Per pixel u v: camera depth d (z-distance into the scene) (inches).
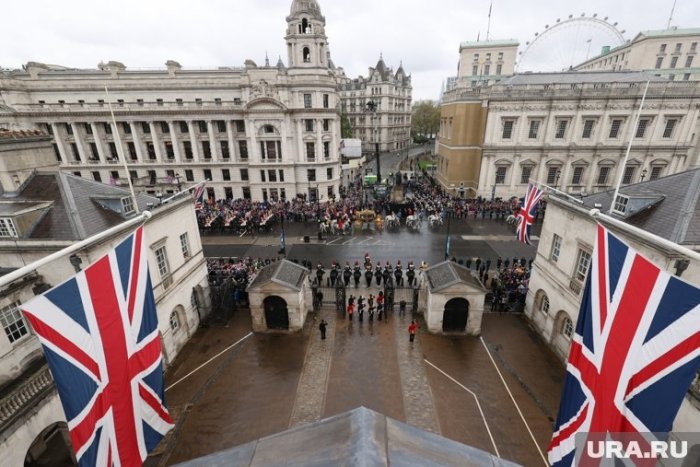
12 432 471.2
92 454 302.0
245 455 219.1
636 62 3093.0
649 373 270.8
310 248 1503.4
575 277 782.5
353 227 1764.3
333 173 2300.7
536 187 847.1
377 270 1150.3
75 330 290.7
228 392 738.8
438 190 2440.9
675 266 562.6
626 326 290.0
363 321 975.0
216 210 1883.6
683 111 1834.4
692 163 2004.2
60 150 2196.1
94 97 2191.2
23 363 582.6
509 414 679.1
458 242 1552.7
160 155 2230.6
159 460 596.4
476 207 1942.7
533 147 1995.6
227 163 2223.2
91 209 714.8
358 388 743.7
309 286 998.4
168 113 2118.6
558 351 836.0
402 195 1963.6
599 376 312.3
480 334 920.3
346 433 203.6
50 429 621.9
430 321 909.8
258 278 949.8
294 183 2223.2
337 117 2253.9
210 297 1013.2
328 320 981.2
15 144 838.5
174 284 850.8
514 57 3036.4
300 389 743.1
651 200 674.8
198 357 848.3
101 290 316.5
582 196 858.1
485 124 2053.4
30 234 653.3
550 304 872.3
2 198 707.4
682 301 250.5
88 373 300.5
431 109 4709.6
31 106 2098.9
